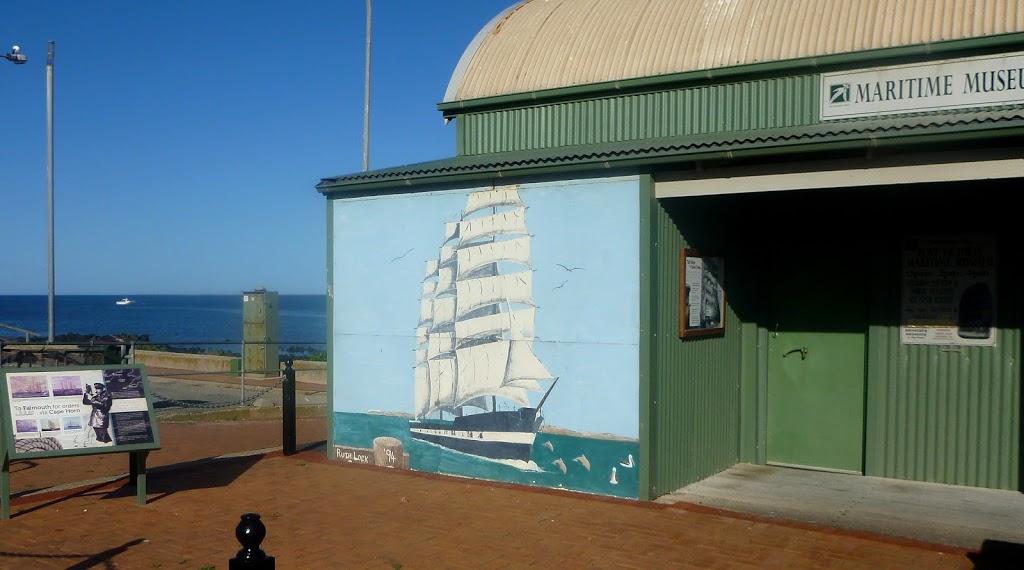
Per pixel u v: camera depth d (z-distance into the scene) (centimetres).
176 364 2380
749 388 1007
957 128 657
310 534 711
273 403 1631
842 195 873
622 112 1019
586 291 841
